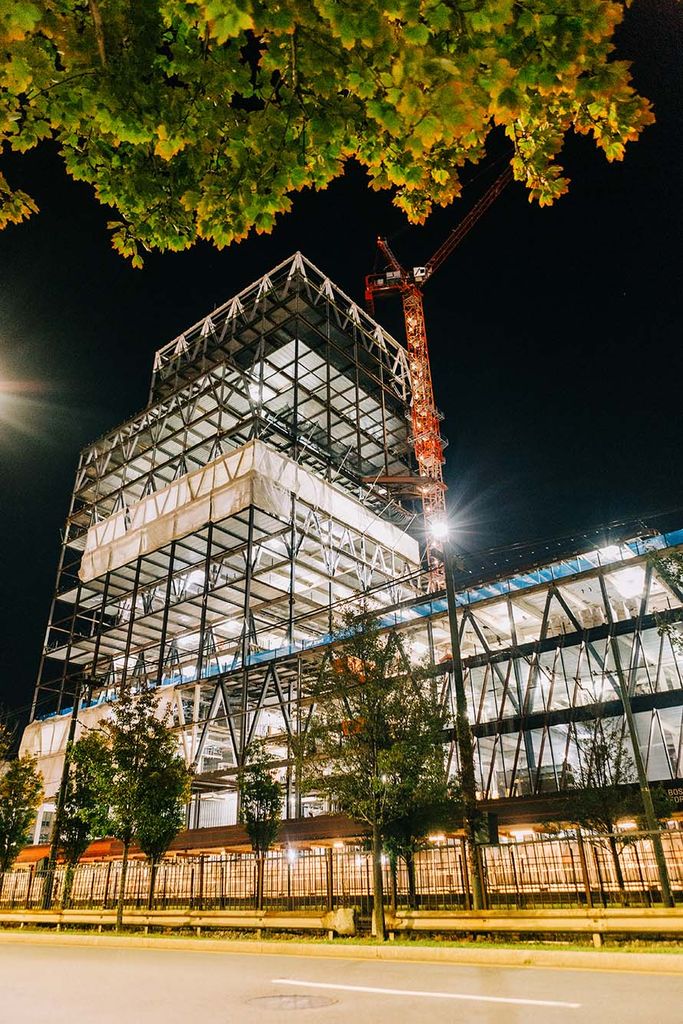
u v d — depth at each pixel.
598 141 4.71
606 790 22.83
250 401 66.62
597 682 37.00
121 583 74.94
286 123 4.73
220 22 3.72
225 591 63.38
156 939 16.31
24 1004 8.37
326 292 75.31
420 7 3.46
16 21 3.57
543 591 40.91
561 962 10.38
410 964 11.03
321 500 66.19
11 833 29.89
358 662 16.88
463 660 41.59
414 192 5.54
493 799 29.59
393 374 85.12
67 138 5.04
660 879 14.75
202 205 5.20
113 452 81.12
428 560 76.00
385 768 14.96
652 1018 6.38
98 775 23.38
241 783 29.92
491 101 3.73
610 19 3.63
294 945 13.48
